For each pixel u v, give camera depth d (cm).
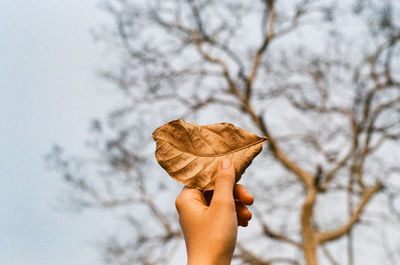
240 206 108
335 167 755
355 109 761
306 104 788
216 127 111
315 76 800
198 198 105
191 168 107
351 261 716
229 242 95
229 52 877
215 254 93
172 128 110
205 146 109
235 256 738
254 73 839
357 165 755
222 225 95
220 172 102
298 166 777
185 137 110
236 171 106
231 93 846
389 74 764
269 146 774
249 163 108
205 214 98
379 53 779
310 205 709
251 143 110
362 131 752
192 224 99
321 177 717
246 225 108
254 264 733
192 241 97
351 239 734
